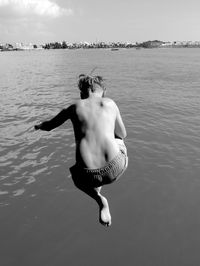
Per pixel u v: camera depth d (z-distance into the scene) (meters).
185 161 9.85
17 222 7.05
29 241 6.48
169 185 8.48
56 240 6.49
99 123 3.00
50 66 57.62
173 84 27.52
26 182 8.69
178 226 6.86
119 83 28.61
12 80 33.31
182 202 7.73
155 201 7.80
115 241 6.45
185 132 12.71
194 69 44.78
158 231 6.72
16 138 12.17
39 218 7.17
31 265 5.89
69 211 7.41
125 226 6.89
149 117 15.25
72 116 3.13
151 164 9.70
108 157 2.89
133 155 10.37
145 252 6.14
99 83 3.32
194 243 6.35
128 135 12.39
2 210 7.48
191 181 8.66
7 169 9.44
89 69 47.75
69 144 11.34
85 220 7.09
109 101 3.18
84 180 2.93
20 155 10.46
